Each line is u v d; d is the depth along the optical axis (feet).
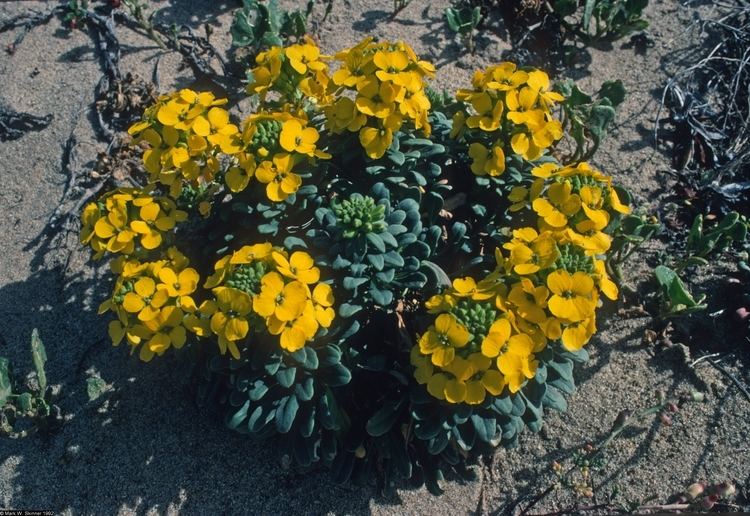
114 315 1.46
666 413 1.37
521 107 1.16
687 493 1.32
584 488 1.32
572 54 1.74
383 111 1.14
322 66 1.21
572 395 1.40
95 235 1.19
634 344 1.44
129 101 1.64
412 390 1.14
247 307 1.04
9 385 1.31
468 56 1.73
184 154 1.16
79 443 1.36
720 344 1.45
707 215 1.57
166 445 1.35
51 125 1.64
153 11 1.77
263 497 1.32
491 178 1.22
